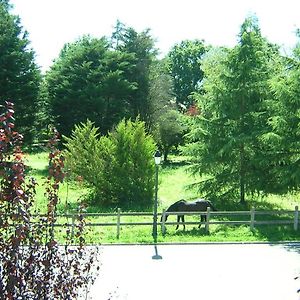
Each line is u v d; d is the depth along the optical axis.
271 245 17.47
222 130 25.33
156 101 50.22
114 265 14.64
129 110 49.81
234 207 25.16
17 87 41.56
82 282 6.89
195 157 26.39
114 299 11.70
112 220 21.88
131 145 26.22
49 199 6.15
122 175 26.11
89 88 45.59
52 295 6.12
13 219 5.21
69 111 45.88
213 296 12.12
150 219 22.20
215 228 20.12
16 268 5.47
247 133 24.55
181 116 27.48
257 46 25.28
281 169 22.36
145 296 12.03
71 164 25.36
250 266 14.77
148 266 14.63
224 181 25.50
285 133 22.28
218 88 25.25
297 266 14.76
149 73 51.16
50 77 47.72
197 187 27.05
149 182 26.47
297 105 21.92
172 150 54.84
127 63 48.66
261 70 25.28
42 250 6.20
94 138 26.17
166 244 17.39
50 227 6.31
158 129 47.12
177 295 12.15
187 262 15.15
